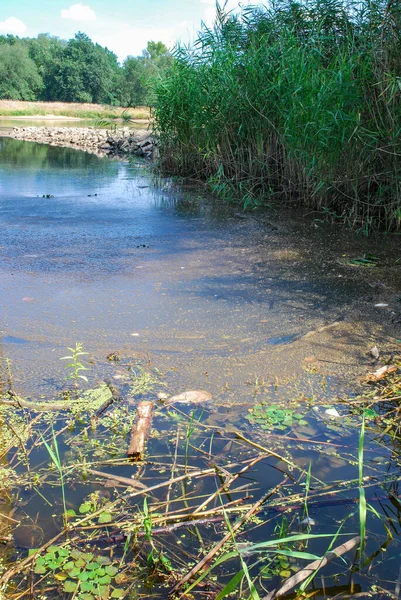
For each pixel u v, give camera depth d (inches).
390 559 60.5
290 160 240.2
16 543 62.5
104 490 71.3
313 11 239.1
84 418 87.0
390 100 180.7
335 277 150.8
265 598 55.5
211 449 79.7
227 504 68.3
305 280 148.3
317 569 56.6
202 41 270.5
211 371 99.9
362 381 97.5
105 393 92.6
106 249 177.6
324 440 82.2
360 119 196.7
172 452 79.0
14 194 273.4
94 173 352.5
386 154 193.3
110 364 101.5
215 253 174.4
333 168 212.1
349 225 204.8
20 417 86.7
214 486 72.3
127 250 176.9
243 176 269.0
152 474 74.5
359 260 165.3
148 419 84.3
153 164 380.2
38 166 386.3
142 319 120.8
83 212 233.5
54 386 94.6
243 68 248.7
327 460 77.7
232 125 261.1
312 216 224.4
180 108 295.3
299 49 232.8
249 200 240.5
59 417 87.0
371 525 65.6
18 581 57.6
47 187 296.2
